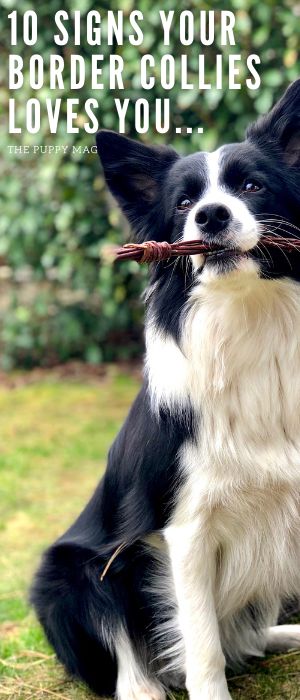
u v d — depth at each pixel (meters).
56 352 3.15
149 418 1.20
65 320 2.99
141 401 1.24
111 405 2.65
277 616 1.35
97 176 2.67
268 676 1.29
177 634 1.26
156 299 1.20
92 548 1.28
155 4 2.18
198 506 1.16
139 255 1.10
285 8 2.13
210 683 1.17
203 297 1.15
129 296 2.91
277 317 1.15
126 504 1.24
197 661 1.17
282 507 1.19
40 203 2.76
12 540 1.82
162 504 1.19
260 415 1.15
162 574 1.26
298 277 1.15
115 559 1.26
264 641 1.33
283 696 1.24
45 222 2.76
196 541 1.18
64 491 2.05
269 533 1.20
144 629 1.28
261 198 1.15
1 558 1.74
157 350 1.20
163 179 1.25
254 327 1.14
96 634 1.26
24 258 2.88
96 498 1.32
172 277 1.18
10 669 1.36
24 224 2.76
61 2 2.35
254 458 1.15
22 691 1.30
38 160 2.71
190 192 1.18
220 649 1.18
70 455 2.28
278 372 1.15
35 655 1.39
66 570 1.29
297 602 1.39
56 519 1.91
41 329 3.02
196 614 1.18
